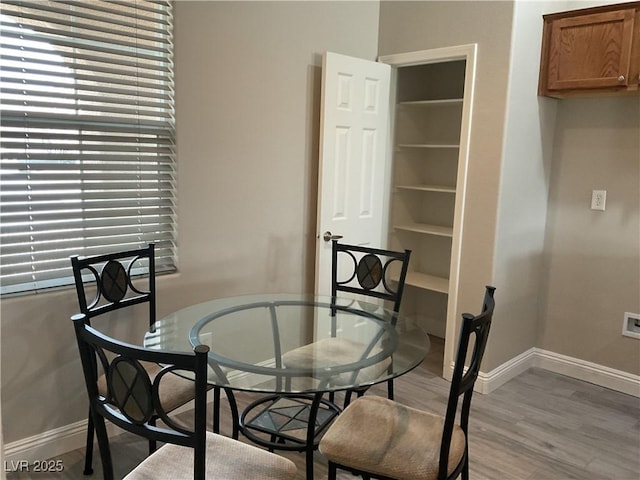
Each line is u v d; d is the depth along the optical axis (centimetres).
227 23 271
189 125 264
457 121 393
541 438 267
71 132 229
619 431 276
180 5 252
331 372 187
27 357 224
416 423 184
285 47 300
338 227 331
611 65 285
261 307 256
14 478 221
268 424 248
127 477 151
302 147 320
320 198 318
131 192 251
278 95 301
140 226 258
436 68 403
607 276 329
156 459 160
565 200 342
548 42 309
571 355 348
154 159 256
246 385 176
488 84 298
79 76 228
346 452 169
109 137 239
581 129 330
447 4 314
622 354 326
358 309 258
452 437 176
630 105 310
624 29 277
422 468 160
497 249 306
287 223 320
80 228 236
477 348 167
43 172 222
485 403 305
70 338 235
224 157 281
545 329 359
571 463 246
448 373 336
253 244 303
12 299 217
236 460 162
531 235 337
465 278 321
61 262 233
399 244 407
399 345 213
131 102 243
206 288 284
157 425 267
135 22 242
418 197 419
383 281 276
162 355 127
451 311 330
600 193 326
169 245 269
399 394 314
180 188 266
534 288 351
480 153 305
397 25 344
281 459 163
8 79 209
